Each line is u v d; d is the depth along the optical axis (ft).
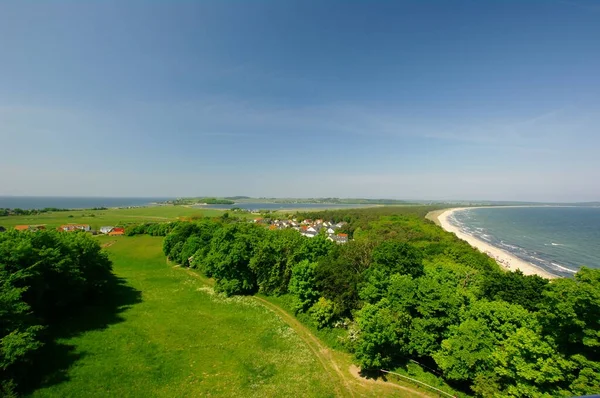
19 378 80.12
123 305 154.30
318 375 96.89
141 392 85.25
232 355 107.76
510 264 293.23
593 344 60.44
